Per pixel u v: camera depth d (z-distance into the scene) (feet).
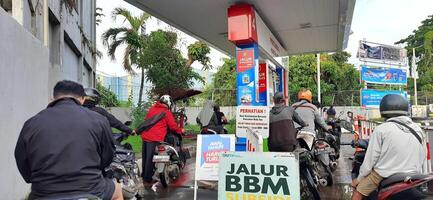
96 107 20.13
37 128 10.07
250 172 16.01
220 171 16.37
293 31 37.68
